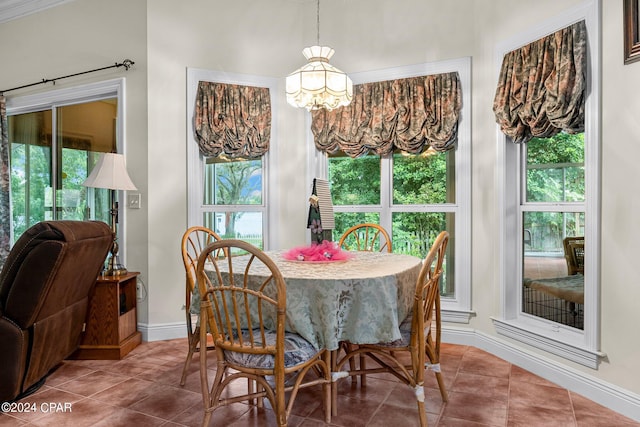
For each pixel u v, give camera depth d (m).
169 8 3.29
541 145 2.69
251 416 2.04
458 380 2.48
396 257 2.47
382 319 1.79
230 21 3.46
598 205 2.18
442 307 3.22
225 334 1.91
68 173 3.74
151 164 3.23
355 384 2.42
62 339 2.50
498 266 2.89
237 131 3.44
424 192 3.38
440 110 3.17
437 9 3.22
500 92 2.73
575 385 2.31
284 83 3.63
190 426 1.94
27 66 3.74
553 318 2.59
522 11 2.62
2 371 2.10
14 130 4.05
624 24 2.03
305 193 3.63
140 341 3.18
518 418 2.02
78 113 3.67
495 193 2.91
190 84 3.35
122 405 2.15
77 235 2.27
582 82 2.22
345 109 3.46
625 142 2.04
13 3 3.69
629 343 2.04
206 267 2.09
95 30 3.43
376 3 3.41
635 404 2.00
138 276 3.25
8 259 2.15
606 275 2.15
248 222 3.64
